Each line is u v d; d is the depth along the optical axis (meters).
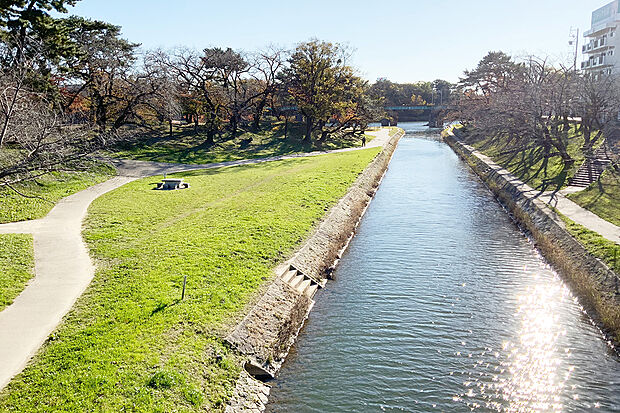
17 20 35.47
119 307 15.75
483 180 50.84
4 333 13.98
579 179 39.31
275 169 49.72
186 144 64.19
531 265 25.30
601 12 86.75
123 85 56.69
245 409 12.79
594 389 14.54
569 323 18.80
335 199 35.75
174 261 20.11
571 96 49.91
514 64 90.81
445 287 22.45
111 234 24.19
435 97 185.88
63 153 20.92
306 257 23.83
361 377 15.04
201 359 13.59
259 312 17.05
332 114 75.88
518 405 13.72
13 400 11.05
